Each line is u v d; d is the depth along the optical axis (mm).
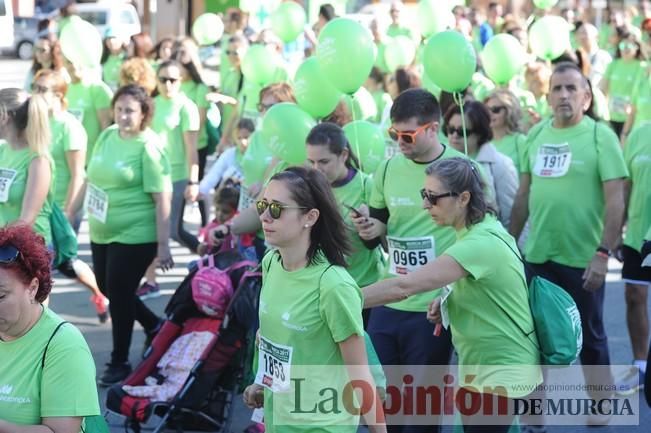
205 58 21609
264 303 4633
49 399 4035
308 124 7277
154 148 8203
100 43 11383
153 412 6773
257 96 12898
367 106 9359
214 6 25062
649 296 11141
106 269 8367
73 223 9141
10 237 3984
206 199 12586
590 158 7266
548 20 11695
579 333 5324
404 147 6086
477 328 5188
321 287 4441
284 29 11930
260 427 6883
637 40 15742
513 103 8875
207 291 6867
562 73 7316
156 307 10750
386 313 6238
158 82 11320
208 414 6879
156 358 7027
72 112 11406
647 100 12797
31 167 7246
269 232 4480
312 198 4465
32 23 39625
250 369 6742
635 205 7953
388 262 6434
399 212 6246
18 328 4047
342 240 4543
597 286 7203
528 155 7633
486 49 9969
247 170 8570
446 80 7168
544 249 7422
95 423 4230
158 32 28125
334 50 7055
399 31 18562
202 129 13344
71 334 4109
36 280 4027
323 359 4512
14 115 7230
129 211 8227
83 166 9070
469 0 25562
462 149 7543
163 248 8297
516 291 5156
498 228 5180
